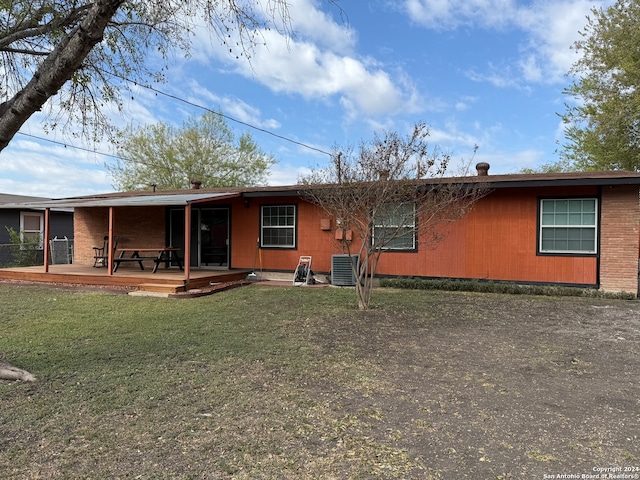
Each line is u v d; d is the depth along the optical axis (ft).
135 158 94.38
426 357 16.72
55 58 13.74
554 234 33.47
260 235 44.01
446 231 36.63
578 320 23.67
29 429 10.57
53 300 30.17
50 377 14.25
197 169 97.50
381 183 25.71
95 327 21.76
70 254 62.49
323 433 10.35
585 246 32.55
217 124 98.22
